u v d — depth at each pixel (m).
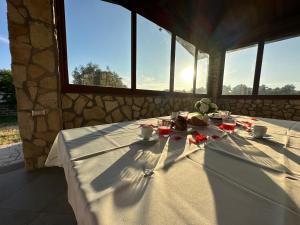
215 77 4.68
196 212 0.34
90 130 1.07
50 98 1.73
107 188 0.42
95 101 2.25
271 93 3.79
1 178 1.52
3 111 5.03
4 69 5.02
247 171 0.54
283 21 3.33
